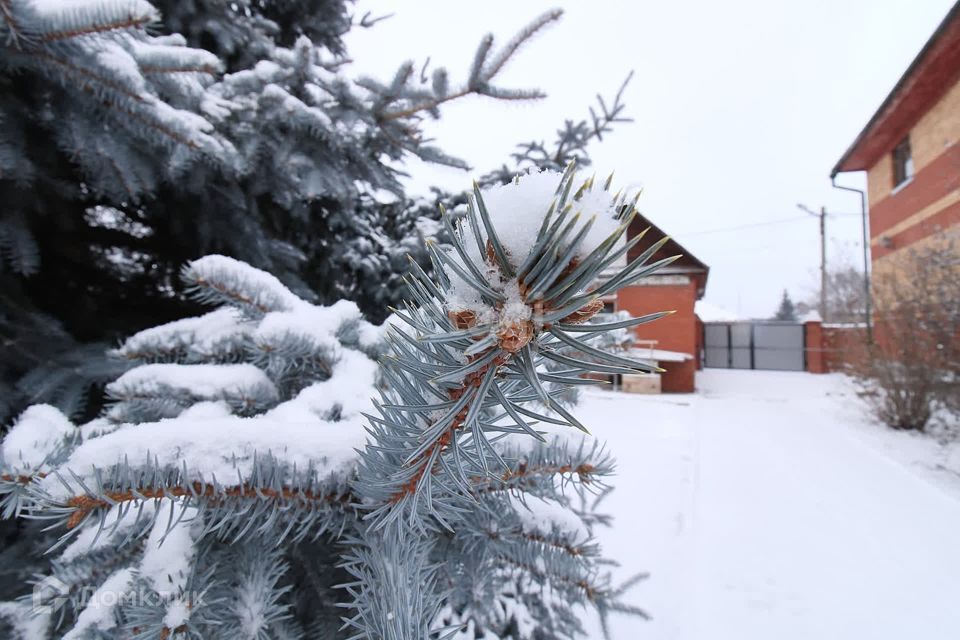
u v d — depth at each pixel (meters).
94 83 1.16
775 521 3.38
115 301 2.01
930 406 6.37
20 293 1.46
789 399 9.56
